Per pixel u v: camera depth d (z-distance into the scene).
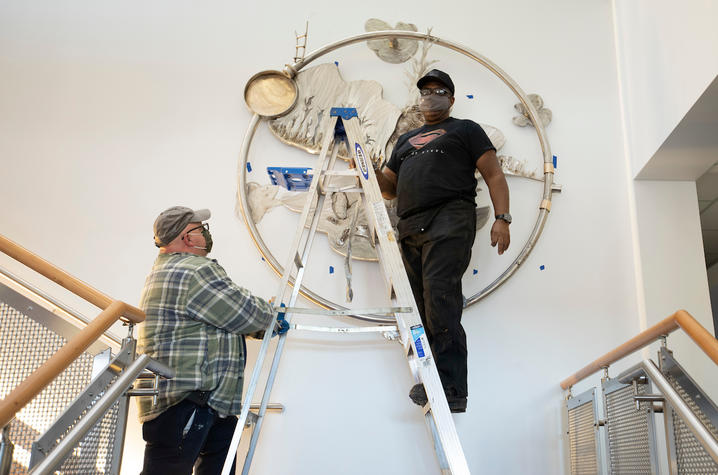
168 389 1.83
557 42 2.89
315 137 2.70
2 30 2.90
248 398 1.92
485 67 2.82
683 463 1.56
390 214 2.63
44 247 2.65
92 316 2.55
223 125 2.79
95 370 1.68
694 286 2.53
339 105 2.74
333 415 2.42
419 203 2.28
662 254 2.57
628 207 2.67
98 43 2.90
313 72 2.79
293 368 2.48
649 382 1.75
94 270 2.62
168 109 2.82
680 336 2.46
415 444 2.38
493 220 2.63
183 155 2.76
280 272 2.54
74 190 2.72
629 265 2.60
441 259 2.19
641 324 2.52
